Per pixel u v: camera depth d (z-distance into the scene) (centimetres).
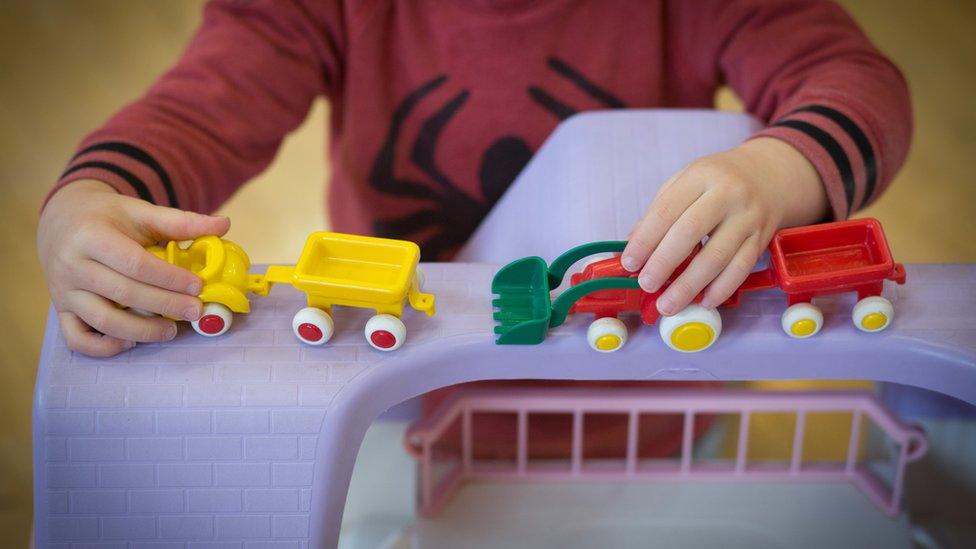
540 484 81
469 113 101
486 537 76
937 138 149
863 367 55
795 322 53
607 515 78
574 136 70
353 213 106
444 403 78
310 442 51
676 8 99
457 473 81
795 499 80
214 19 99
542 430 89
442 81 100
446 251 105
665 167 68
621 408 78
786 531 77
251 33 97
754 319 55
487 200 103
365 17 98
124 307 55
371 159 103
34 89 155
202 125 87
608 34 98
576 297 52
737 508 79
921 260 132
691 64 101
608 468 81
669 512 78
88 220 56
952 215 138
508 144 101
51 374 52
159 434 51
